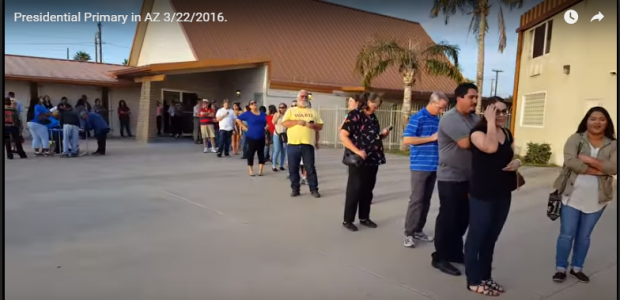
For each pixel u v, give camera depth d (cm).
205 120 1400
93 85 1873
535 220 636
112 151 1377
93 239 491
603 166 389
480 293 379
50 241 481
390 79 2394
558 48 1342
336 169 1114
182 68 1609
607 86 1114
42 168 976
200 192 766
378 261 451
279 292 373
